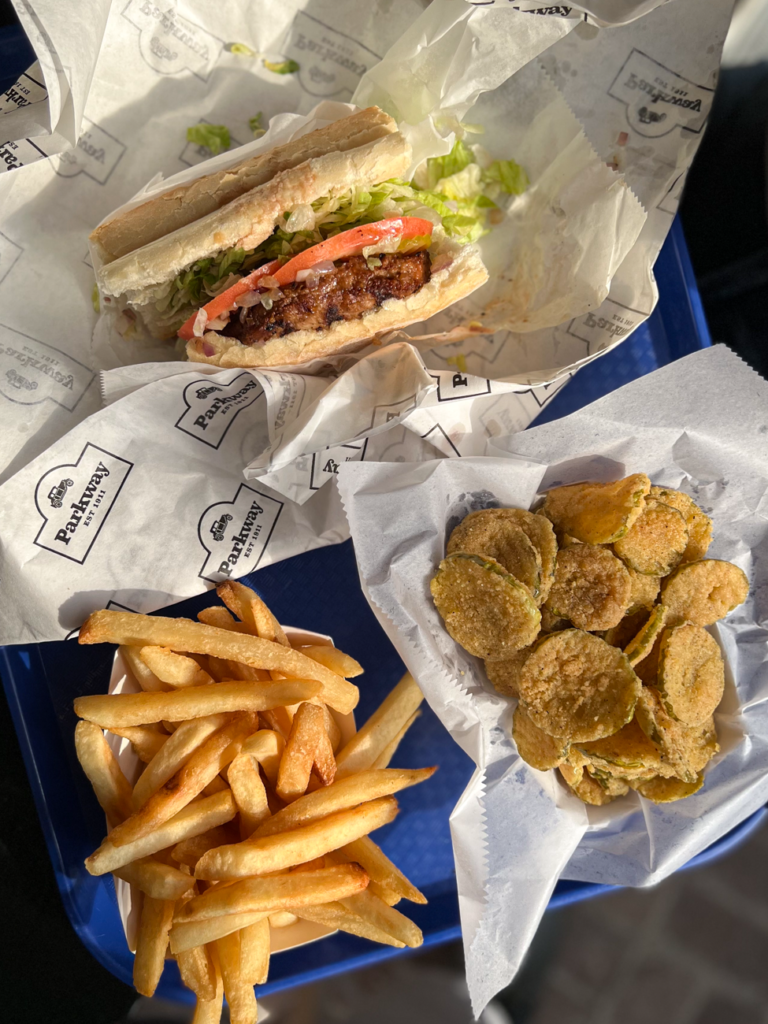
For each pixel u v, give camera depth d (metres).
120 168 0.35
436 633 0.32
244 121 0.36
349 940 0.36
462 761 0.37
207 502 0.34
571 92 0.35
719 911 0.47
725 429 0.33
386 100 0.35
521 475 0.33
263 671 0.32
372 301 0.32
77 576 0.32
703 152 0.40
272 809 0.31
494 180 0.37
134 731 0.30
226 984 0.28
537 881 0.32
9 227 0.34
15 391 0.34
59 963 0.39
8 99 0.32
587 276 0.36
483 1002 0.31
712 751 0.33
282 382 0.33
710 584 0.33
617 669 0.30
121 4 0.33
